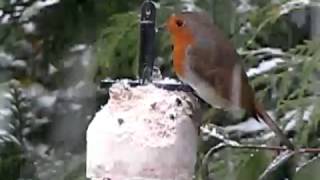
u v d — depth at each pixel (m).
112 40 11.12
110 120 6.80
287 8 10.19
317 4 9.75
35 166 13.27
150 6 7.01
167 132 6.72
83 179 12.73
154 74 7.11
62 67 13.33
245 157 10.22
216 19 10.85
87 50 13.01
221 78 7.64
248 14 10.75
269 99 10.21
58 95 13.62
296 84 10.02
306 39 10.70
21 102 13.49
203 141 10.70
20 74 13.49
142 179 6.69
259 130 10.95
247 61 10.63
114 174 6.74
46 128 13.58
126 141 6.71
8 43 13.34
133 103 6.82
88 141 6.91
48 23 13.05
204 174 9.67
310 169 9.42
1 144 13.24
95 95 13.38
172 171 6.72
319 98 9.43
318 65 9.19
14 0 13.16
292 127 9.96
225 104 7.74
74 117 13.55
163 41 11.00
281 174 10.31
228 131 11.02
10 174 13.25
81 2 12.75
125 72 11.28
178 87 7.00
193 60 7.55
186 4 10.95
